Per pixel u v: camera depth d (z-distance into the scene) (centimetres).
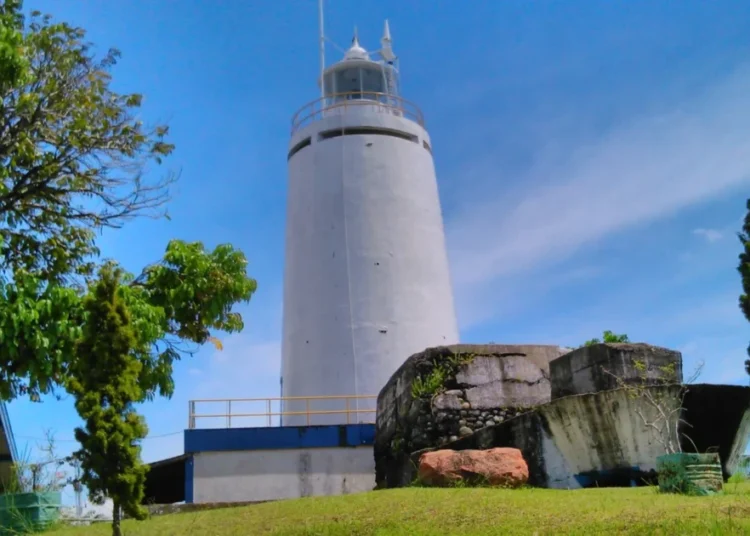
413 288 2833
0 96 1403
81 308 1298
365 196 2898
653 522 912
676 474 1176
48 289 1292
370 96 3170
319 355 2733
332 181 2931
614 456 1337
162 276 1517
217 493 2184
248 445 2233
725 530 840
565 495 1177
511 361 1859
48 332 1263
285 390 2833
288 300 2923
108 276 1134
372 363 2695
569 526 941
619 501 1084
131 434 1062
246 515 1285
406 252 2867
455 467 1380
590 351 1527
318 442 2255
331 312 2766
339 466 2244
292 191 3050
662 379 1474
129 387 1083
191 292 1506
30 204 1552
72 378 1092
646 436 1309
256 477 2209
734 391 1358
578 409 1372
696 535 834
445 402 1783
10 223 1539
